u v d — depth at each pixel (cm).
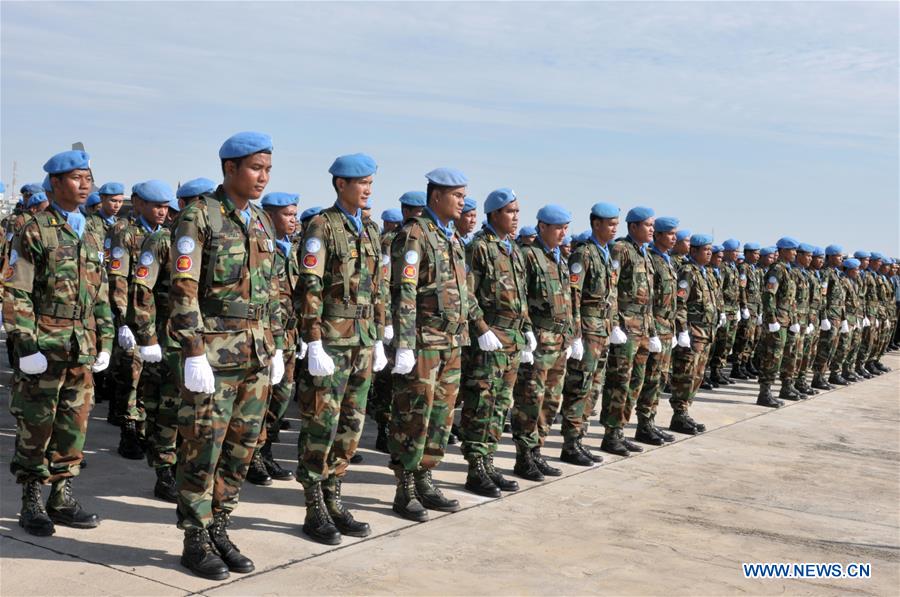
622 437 813
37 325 464
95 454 673
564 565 480
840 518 623
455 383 568
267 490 605
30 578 406
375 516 553
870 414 1142
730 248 1308
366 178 505
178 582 413
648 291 799
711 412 1087
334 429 495
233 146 427
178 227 418
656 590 451
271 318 461
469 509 586
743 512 622
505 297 623
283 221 680
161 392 552
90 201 830
